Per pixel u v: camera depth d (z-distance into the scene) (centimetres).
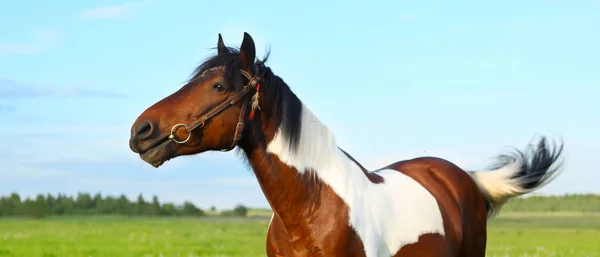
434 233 570
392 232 534
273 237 526
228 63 486
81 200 5481
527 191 730
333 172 512
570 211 6025
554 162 742
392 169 631
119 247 1767
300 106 507
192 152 483
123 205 5575
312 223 499
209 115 475
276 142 498
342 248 493
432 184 624
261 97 493
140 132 468
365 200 520
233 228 3111
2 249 1608
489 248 1970
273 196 505
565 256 1773
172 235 2388
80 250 1648
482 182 714
